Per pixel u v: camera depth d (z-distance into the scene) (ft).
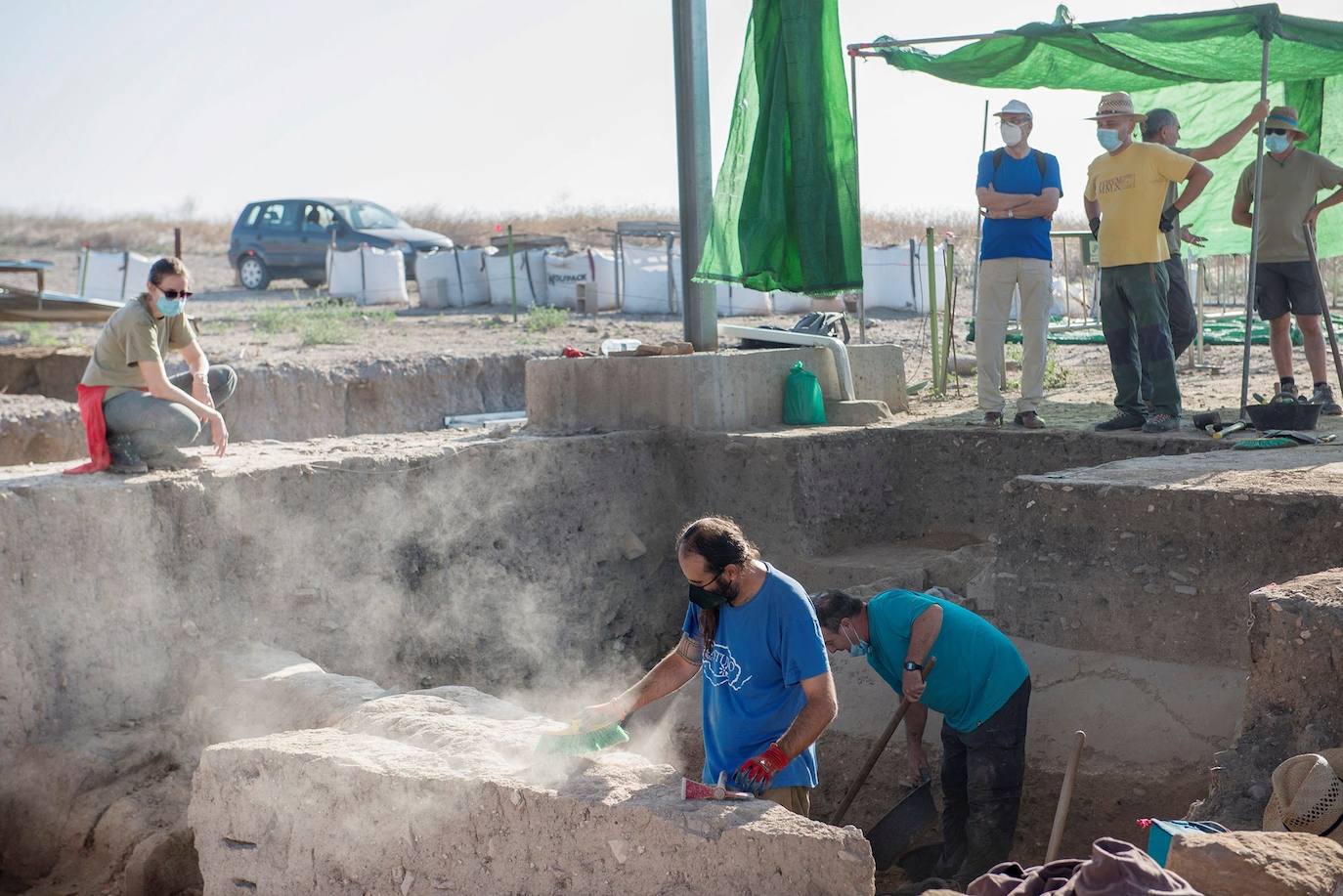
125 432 22.21
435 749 15.17
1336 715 14.67
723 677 14.23
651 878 12.69
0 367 43.80
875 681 21.85
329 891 14.85
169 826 19.39
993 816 17.87
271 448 26.86
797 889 12.07
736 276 30.83
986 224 28.14
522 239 75.77
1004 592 21.35
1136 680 19.75
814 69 30.22
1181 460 22.62
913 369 42.75
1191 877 11.20
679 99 31.71
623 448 28.78
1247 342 26.32
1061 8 27.81
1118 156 25.68
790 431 29.14
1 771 19.71
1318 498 18.49
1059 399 34.22
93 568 20.85
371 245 79.25
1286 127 27.68
